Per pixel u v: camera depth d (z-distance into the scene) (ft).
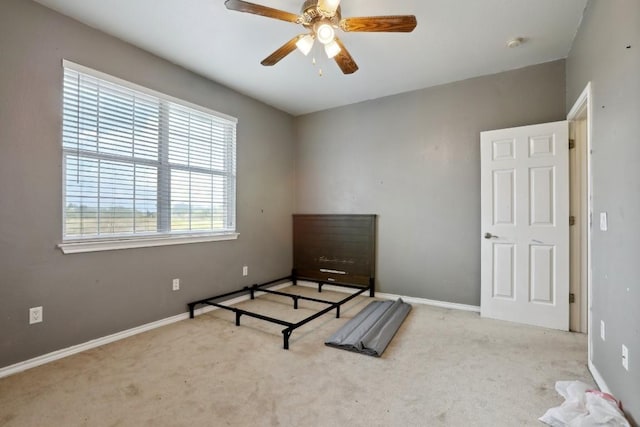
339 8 7.04
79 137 8.02
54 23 7.51
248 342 8.57
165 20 7.95
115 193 8.77
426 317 10.63
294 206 15.71
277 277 14.64
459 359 7.58
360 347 7.93
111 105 8.64
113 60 8.62
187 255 10.67
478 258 11.35
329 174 14.67
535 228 9.84
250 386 6.40
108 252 8.61
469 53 9.66
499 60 10.11
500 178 10.36
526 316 9.98
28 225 7.17
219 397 6.01
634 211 4.92
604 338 6.20
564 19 7.95
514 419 5.40
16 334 7.00
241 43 9.05
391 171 13.07
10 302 6.92
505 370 7.05
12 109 6.91
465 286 11.57
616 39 5.63
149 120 9.59
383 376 6.80
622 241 5.38
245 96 12.98
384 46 9.24
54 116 7.55
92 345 8.20
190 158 10.85
